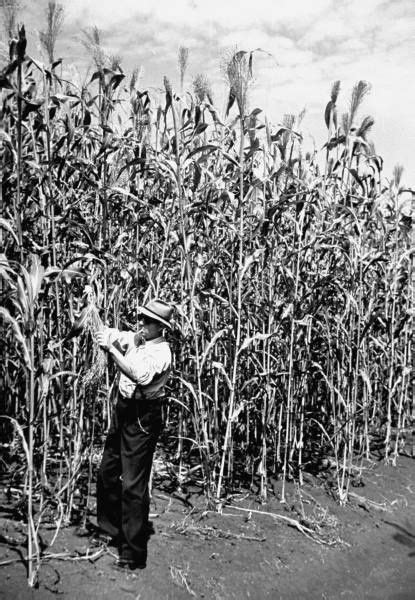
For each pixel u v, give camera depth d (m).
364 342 6.35
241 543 4.48
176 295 5.88
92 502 4.57
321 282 5.64
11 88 3.67
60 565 3.66
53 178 4.66
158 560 4.00
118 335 3.97
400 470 6.61
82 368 4.18
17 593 3.30
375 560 4.63
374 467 6.59
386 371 7.58
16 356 4.99
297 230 5.51
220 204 5.67
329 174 5.98
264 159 5.54
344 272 6.58
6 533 3.91
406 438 7.68
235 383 5.34
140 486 3.79
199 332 5.46
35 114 4.95
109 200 4.97
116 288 4.50
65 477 4.85
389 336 6.89
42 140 4.93
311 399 6.62
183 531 4.50
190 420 5.82
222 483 5.41
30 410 3.48
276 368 5.64
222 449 5.48
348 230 6.34
